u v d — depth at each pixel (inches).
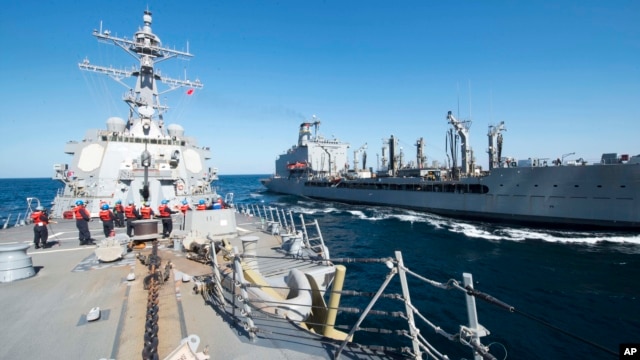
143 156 658.8
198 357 155.7
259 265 370.9
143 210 523.5
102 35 822.5
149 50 900.0
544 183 1199.6
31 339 199.3
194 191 856.3
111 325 216.2
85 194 747.4
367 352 188.1
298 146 2920.8
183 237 416.2
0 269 305.1
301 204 2165.4
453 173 1612.9
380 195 1900.8
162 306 245.3
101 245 376.5
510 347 427.5
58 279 313.1
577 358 403.2
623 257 843.4
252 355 185.0
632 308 545.6
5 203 2206.0
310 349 194.5
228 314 233.8
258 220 710.5
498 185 1327.5
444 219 1467.8
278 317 238.1
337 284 296.8
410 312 164.6
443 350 415.2
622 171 1043.3
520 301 578.6
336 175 2549.2
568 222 1155.9
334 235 1152.2
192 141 935.0
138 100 901.8
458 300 570.6
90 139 796.6
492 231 1194.6
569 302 573.3
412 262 823.1
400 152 2206.0
